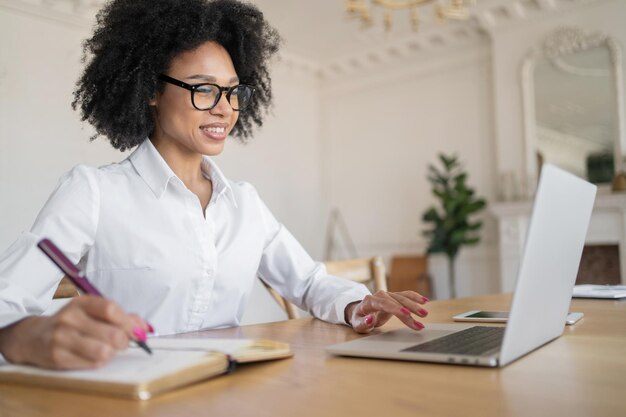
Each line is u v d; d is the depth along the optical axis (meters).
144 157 1.17
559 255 0.72
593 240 4.19
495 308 1.30
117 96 1.22
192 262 1.13
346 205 6.00
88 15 4.02
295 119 5.93
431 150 5.41
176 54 1.16
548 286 0.70
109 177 1.12
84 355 0.56
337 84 6.09
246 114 1.55
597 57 4.34
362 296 1.10
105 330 0.56
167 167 1.14
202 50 1.17
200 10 1.18
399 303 0.91
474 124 5.13
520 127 4.67
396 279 5.21
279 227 1.39
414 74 5.52
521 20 4.63
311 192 6.05
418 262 5.16
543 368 0.61
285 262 1.34
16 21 3.71
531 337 0.68
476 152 5.11
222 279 1.20
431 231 4.68
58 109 3.90
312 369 0.64
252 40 1.43
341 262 1.56
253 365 0.66
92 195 1.06
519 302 0.62
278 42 1.56
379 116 5.78
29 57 3.76
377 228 5.77
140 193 1.12
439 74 5.36
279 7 4.52
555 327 0.78
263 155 5.53
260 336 0.92
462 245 4.80
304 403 0.49
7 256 0.87
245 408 0.48
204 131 1.16
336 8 4.57
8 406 0.51
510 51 4.73
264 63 1.54
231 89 1.17
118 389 0.52
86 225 1.04
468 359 0.62
